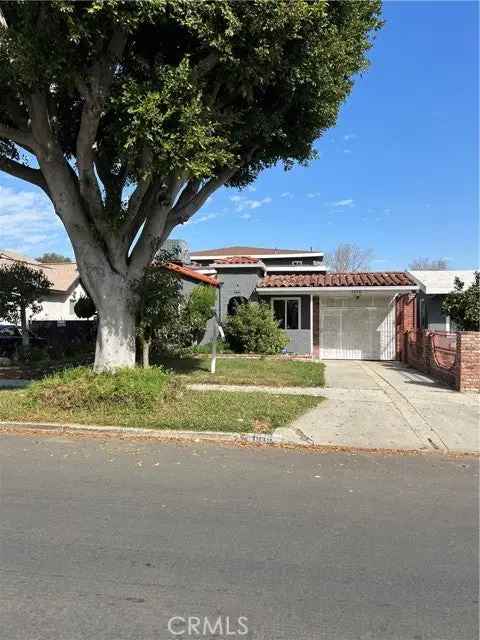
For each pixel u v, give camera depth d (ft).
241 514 16.15
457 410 31.99
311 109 33.91
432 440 25.55
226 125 30.94
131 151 27.14
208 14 25.41
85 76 27.84
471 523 15.67
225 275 71.87
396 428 27.66
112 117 32.07
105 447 24.06
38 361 57.26
